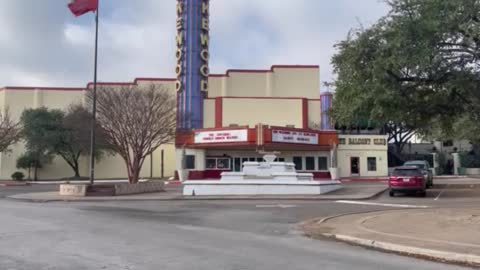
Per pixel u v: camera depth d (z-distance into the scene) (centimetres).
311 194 2772
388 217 1593
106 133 3750
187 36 4906
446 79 1388
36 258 933
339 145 5056
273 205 2245
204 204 2347
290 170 3056
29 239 1184
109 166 5788
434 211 1727
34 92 5816
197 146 4628
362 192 2889
